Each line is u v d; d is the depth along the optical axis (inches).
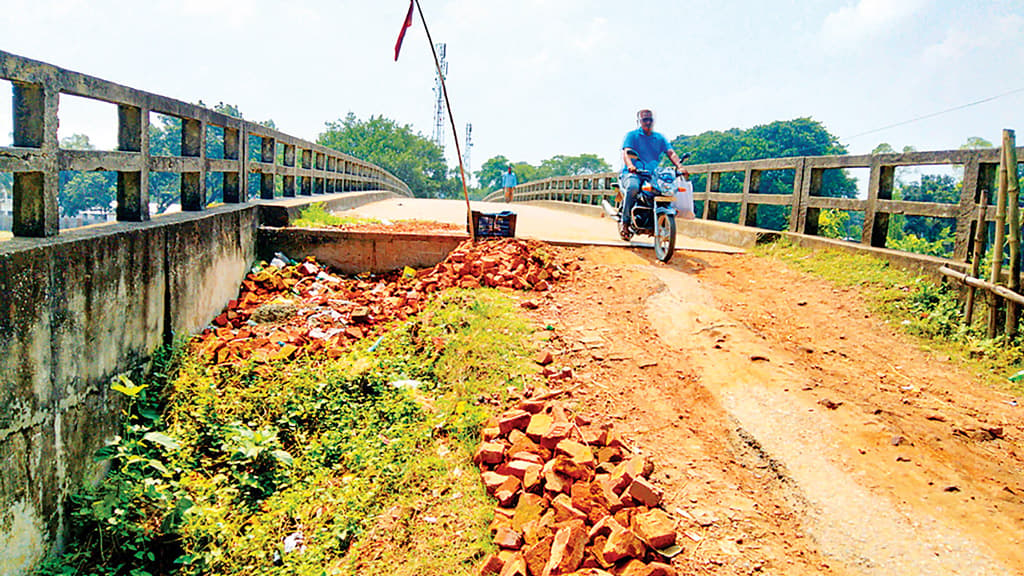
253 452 197.0
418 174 3668.8
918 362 234.7
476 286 306.3
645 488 154.1
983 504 155.2
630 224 382.6
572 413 195.6
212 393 225.9
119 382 203.5
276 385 231.6
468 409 201.9
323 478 192.4
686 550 143.1
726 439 185.6
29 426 157.9
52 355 167.5
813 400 202.4
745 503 159.0
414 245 354.0
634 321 270.8
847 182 2947.8
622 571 135.6
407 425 203.6
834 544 145.6
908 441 179.9
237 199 340.2
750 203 434.9
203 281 274.7
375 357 245.3
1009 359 226.1
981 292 249.3
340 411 220.1
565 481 161.0
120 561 172.7
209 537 176.2
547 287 307.1
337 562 158.4
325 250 353.1
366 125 4010.8
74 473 178.7
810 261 344.2
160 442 192.2
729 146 2913.4
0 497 147.8
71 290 175.5
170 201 2586.1
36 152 169.6
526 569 141.0
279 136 407.8
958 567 136.5
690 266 347.3
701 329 259.8
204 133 293.7
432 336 250.5
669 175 362.9
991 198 268.1
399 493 176.7
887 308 273.0
